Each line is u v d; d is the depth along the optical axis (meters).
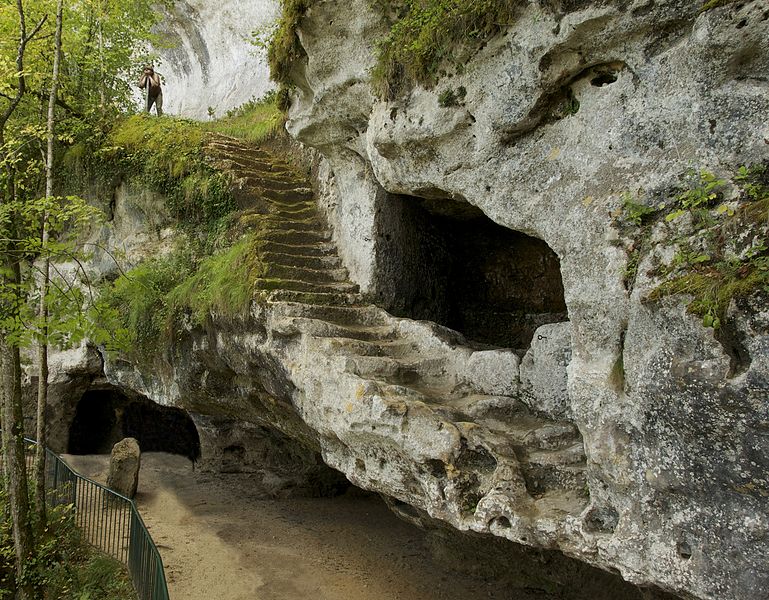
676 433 3.71
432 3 5.64
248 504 10.08
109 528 8.96
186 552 8.30
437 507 5.00
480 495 4.86
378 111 6.28
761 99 3.73
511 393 5.92
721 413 3.46
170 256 9.73
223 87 17.86
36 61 10.70
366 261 7.77
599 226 4.41
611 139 4.50
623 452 4.02
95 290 11.01
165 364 9.36
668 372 3.74
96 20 12.83
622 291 4.17
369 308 7.33
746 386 3.32
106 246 11.15
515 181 5.20
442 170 5.89
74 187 11.49
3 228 7.47
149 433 13.57
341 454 6.23
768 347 3.27
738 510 3.46
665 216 4.08
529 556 6.80
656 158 4.20
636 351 4.03
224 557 8.16
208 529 9.09
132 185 10.53
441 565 7.85
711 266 3.68
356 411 5.50
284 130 11.31
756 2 3.65
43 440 8.40
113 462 10.28
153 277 9.50
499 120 5.15
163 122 11.09
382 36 6.37
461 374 6.30
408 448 5.13
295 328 6.43
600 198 4.47
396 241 7.95
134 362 10.20
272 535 8.87
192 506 10.03
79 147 11.36
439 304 8.57
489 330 8.37
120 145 10.74
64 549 8.38
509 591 7.16
